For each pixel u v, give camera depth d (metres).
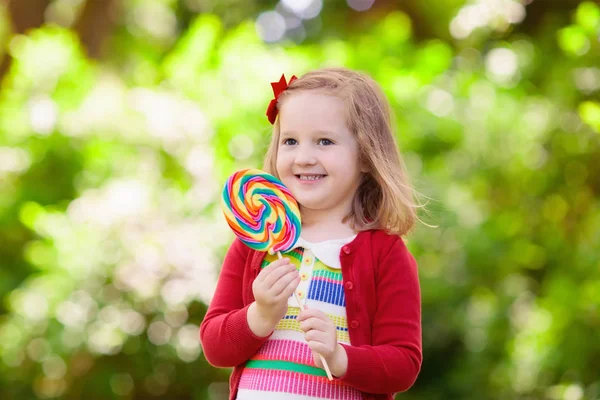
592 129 5.84
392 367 2.34
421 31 9.52
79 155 5.89
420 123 6.00
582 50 5.62
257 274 2.51
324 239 2.52
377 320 2.44
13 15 8.21
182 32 10.06
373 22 9.31
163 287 5.28
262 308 2.30
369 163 2.58
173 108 5.55
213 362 2.45
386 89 6.06
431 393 6.27
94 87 6.14
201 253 5.24
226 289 2.58
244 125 5.49
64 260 5.38
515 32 7.66
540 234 6.10
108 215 5.34
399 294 2.46
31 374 5.74
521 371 5.68
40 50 6.24
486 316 5.98
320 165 2.49
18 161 5.97
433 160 6.09
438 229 5.93
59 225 5.49
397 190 2.57
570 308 5.43
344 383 2.34
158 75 6.25
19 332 5.51
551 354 5.46
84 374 5.70
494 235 6.00
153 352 5.53
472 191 6.23
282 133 2.54
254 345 2.35
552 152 6.10
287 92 2.58
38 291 5.46
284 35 9.94
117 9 9.08
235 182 2.47
